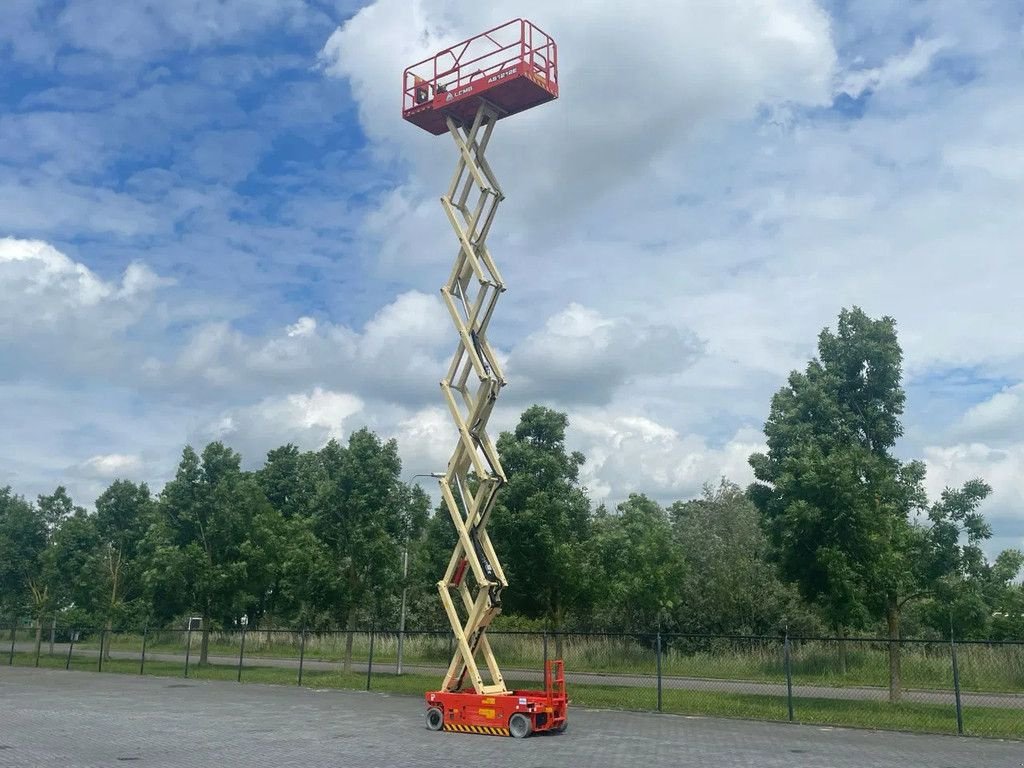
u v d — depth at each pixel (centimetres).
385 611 4844
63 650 5244
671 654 3594
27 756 1435
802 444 2220
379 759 1405
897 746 1593
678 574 3822
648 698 2362
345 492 3203
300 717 2034
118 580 4275
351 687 2834
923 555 2117
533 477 2708
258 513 3847
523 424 2806
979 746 1608
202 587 3581
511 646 3650
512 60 1914
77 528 4266
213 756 1440
